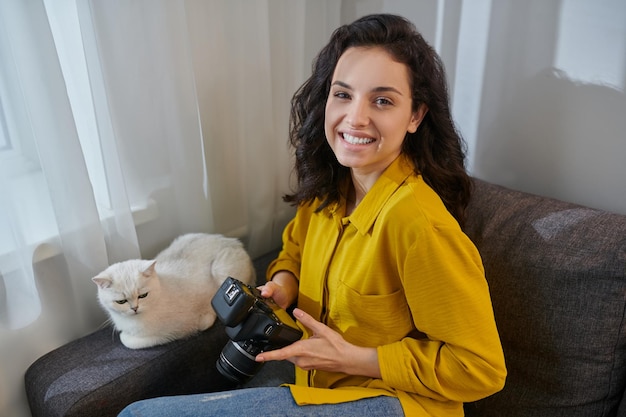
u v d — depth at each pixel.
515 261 0.98
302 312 0.86
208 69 1.20
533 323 0.96
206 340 1.08
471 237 1.05
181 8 1.04
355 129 0.79
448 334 0.80
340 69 0.80
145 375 0.98
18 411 1.10
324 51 0.88
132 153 1.11
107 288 0.97
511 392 1.00
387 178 0.85
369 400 0.83
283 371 1.11
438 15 1.27
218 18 1.16
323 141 0.95
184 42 1.07
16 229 0.94
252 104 1.25
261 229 1.43
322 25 1.42
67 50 0.97
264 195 1.38
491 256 1.01
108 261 1.14
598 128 1.10
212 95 1.23
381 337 0.90
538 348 0.96
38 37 0.87
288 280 1.10
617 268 0.88
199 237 1.20
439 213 0.81
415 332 0.91
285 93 1.36
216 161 1.31
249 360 0.85
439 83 0.84
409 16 1.33
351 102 0.80
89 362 1.00
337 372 0.93
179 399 0.83
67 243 1.03
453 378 0.81
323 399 0.82
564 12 1.07
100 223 1.05
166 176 1.19
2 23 0.85
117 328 1.06
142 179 1.15
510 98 1.22
